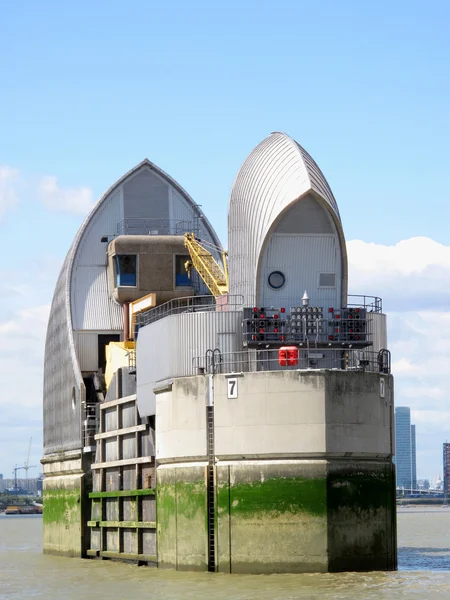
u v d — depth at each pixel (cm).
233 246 8306
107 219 11050
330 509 7256
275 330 7812
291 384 7325
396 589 6700
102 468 9381
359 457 7444
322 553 7231
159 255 10606
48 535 10862
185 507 7662
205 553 7519
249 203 8219
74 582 7769
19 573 8625
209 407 7575
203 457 7594
